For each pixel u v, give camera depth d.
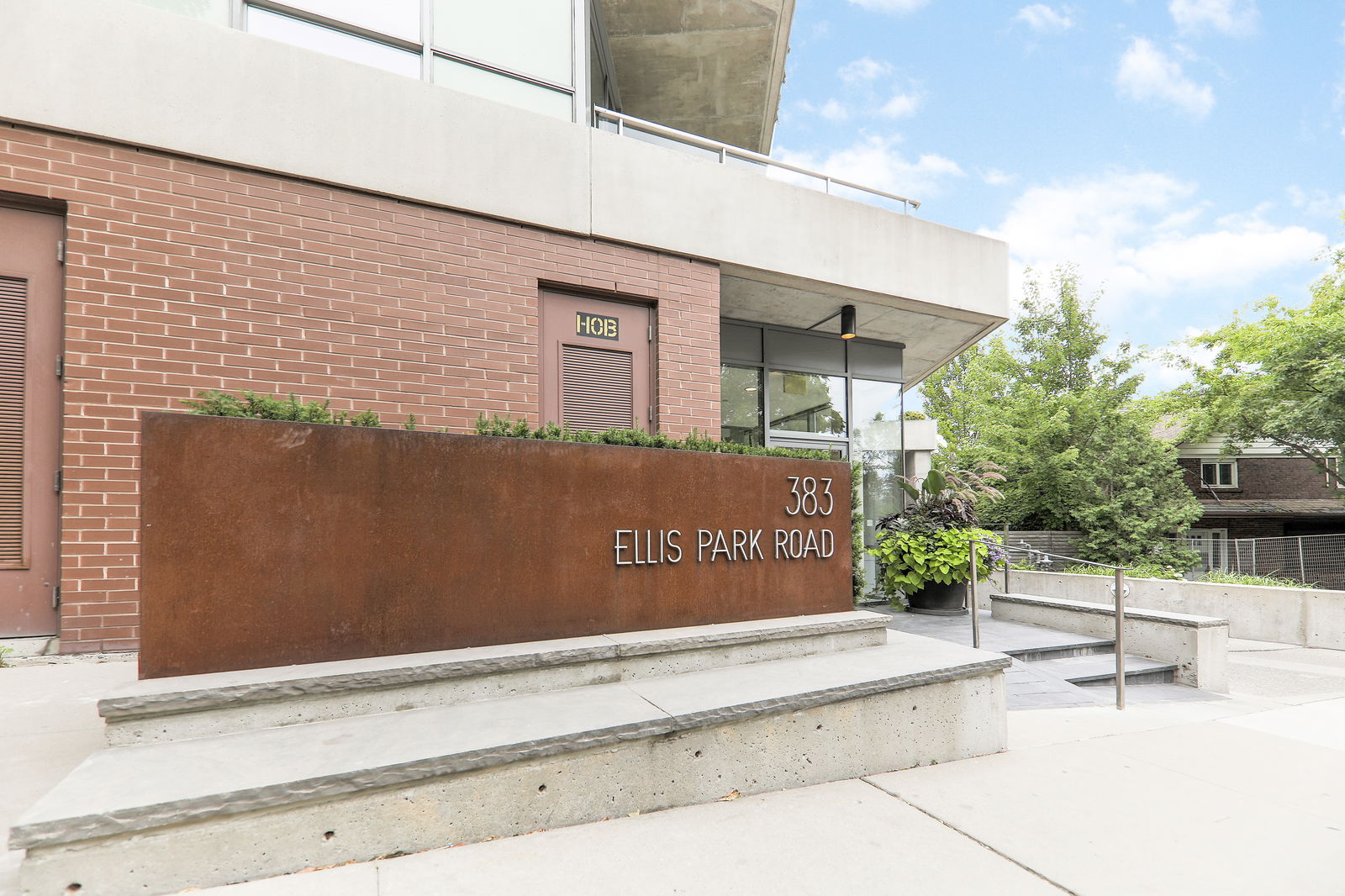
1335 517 22.91
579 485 4.03
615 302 7.23
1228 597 10.30
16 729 3.19
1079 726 4.82
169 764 2.48
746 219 7.82
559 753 2.83
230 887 2.25
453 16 6.64
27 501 4.68
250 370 5.29
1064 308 22.67
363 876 2.38
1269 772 3.86
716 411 7.53
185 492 3.01
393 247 5.91
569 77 7.24
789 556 4.84
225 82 5.30
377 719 3.02
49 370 4.80
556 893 2.34
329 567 3.27
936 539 9.34
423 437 3.56
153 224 5.04
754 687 3.62
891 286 8.88
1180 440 21.77
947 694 4.03
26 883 2.04
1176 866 2.73
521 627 3.77
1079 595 12.45
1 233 4.75
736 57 11.83
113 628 4.68
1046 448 20.89
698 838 2.84
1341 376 16.52
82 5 4.88
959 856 2.76
